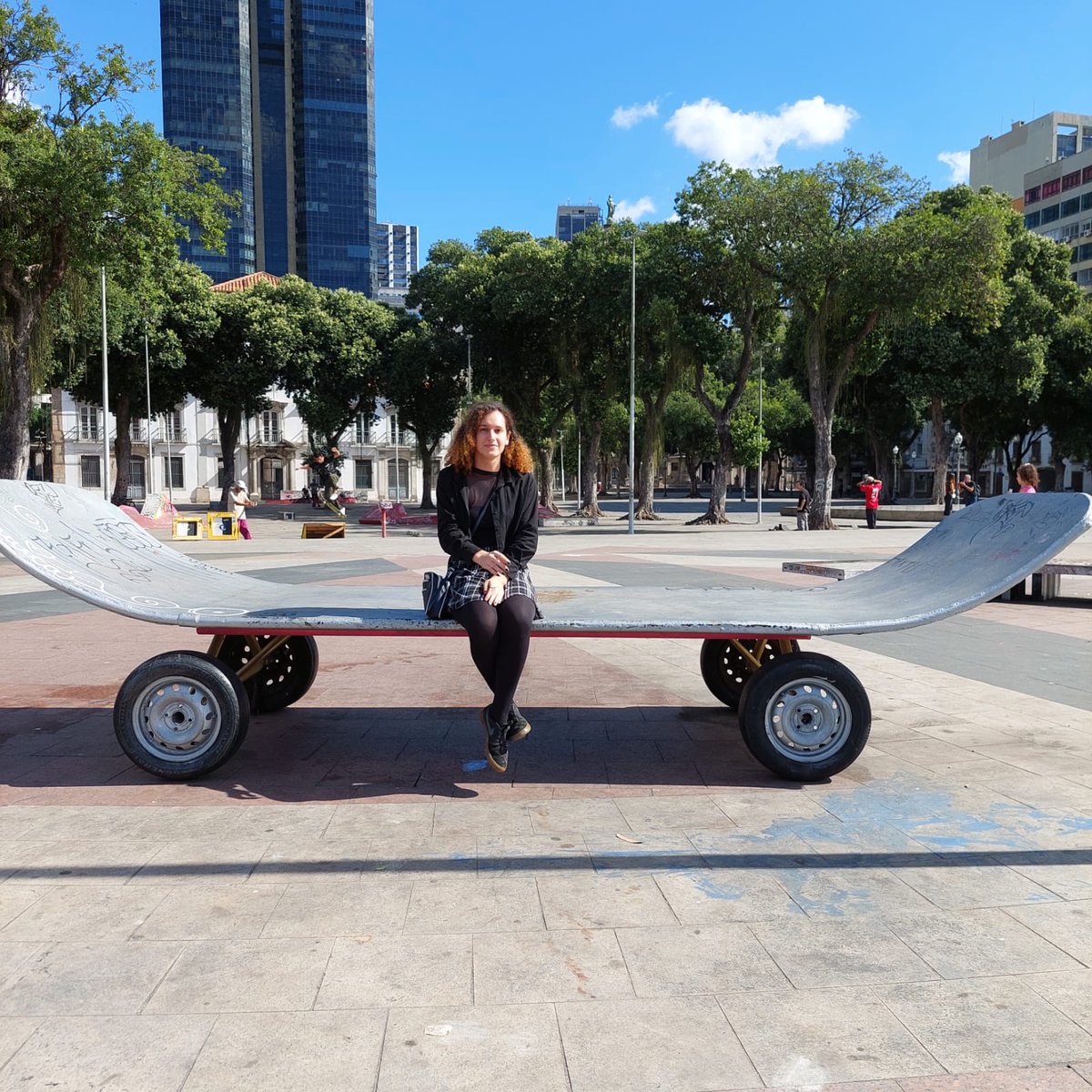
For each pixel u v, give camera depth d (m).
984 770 4.42
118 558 4.80
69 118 18.86
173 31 132.25
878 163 26.73
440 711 5.67
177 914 2.88
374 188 145.12
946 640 8.34
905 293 26.00
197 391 42.69
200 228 20.41
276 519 44.75
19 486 4.38
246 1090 2.03
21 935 2.74
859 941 2.72
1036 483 9.94
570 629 3.97
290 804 3.93
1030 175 90.56
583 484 42.16
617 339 34.25
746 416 46.78
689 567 14.40
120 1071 2.10
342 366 42.94
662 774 4.38
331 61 140.50
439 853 3.38
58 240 18.81
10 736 5.05
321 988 2.45
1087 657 7.49
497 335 37.34
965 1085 2.05
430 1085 2.04
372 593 5.01
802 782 4.23
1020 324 36.94
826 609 4.44
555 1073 2.09
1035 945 2.69
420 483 74.50
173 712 4.23
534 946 2.68
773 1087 2.04
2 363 19.50
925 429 81.69
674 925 2.82
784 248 27.31
